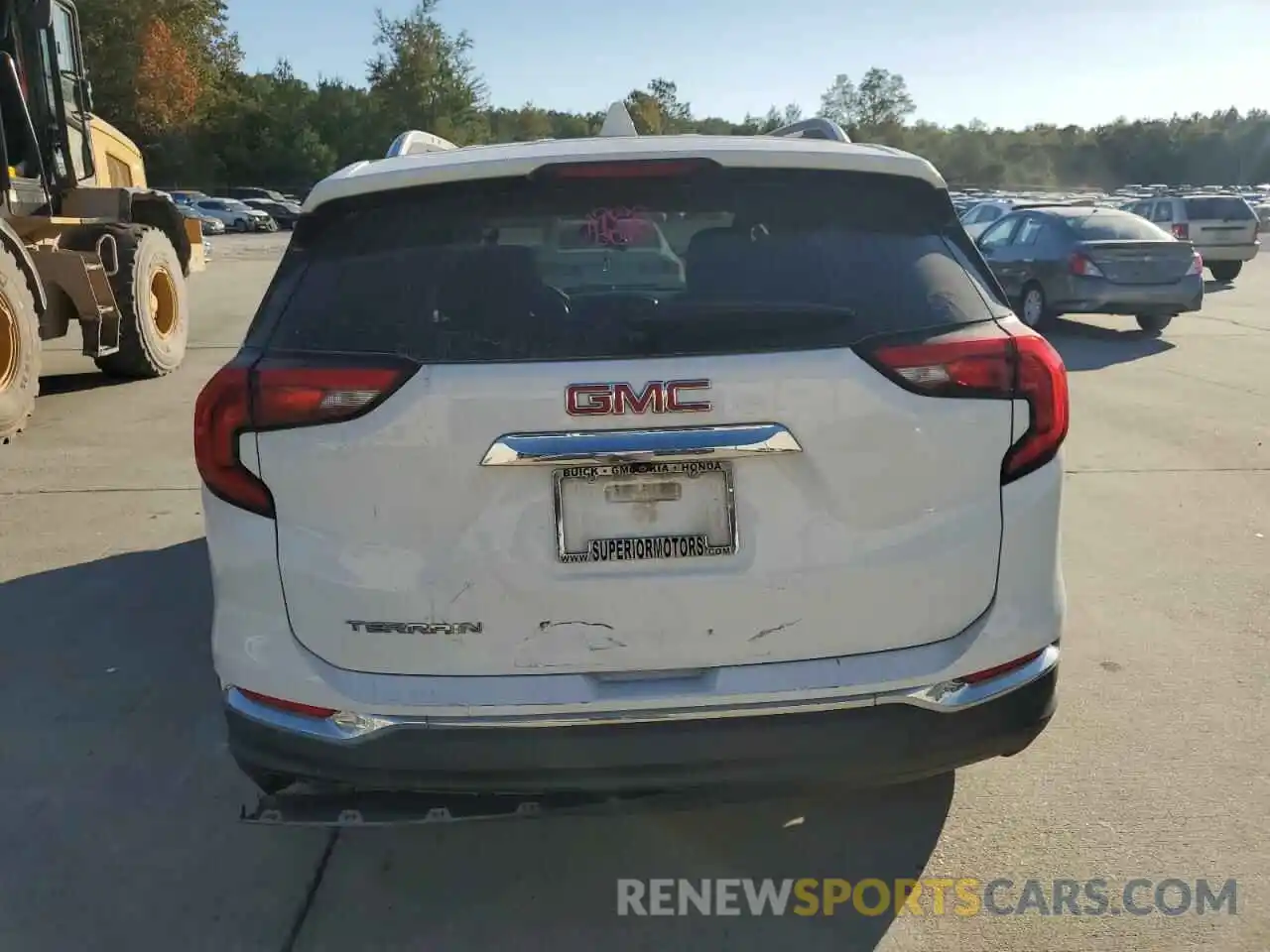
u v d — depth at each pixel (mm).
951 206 2750
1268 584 4988
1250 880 2936
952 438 2498
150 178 62094
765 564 2461
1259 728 3703
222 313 16156
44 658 4340
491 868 3059
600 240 2619
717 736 2473
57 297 9211
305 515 2469
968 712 2570
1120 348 12164
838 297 2541
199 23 58375
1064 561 5320
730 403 2402
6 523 5992
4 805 3340
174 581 5145
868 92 82625
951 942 2736
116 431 8227
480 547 2434
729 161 2605
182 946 2746
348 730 2498
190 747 3686
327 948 2742
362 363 2441
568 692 2459
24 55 9625
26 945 2736
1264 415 8453
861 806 3314
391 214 2641
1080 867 3006
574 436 2395
